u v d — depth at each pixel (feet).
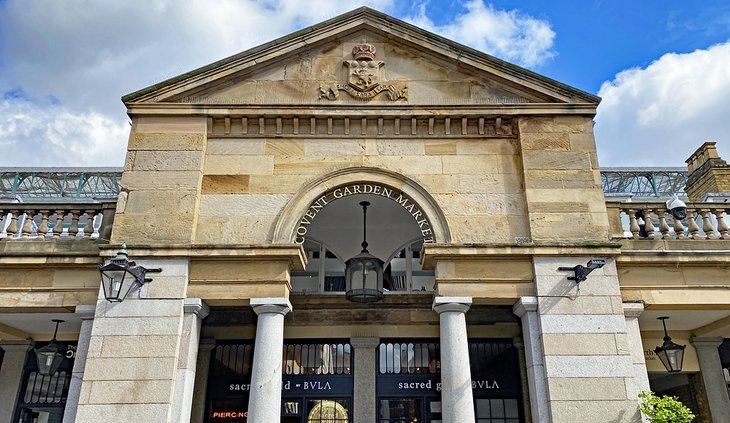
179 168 31.60
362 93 33.68
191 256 29.32
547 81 33.47
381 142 32.73
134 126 32.60
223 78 33.76
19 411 38.42
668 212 32.53
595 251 29.66
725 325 35.99
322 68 34.47
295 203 31.14
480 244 29.58
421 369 36.99
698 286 30.48
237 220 30.91
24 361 39.42
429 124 32.89
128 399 26.86
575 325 28.35
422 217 31.22
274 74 34.37
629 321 29.76
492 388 36.73
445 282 29.30
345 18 34.86
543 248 29.60
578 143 32.35
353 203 37.29
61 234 32.01
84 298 30.12
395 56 34.71
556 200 31.01
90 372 27.30
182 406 27.02
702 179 49.93
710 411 37.29
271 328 28.50
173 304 28.58
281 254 29.35
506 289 29.35
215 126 33.12
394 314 37.58
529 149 32.12
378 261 34.45
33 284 30.37
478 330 37.52
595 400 27.02
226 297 29.04
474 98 33.86
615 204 32.45
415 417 36.06
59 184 48.29
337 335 37.22
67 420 27.61
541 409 27.17
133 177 31.37
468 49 34.12
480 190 31.65
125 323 28.19
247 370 37.14
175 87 33.24
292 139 32.76
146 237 30.12
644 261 30.45
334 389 36.29
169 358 27.58
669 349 35.06
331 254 40.57
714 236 31.96
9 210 32.27
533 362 27.96
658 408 25.99
